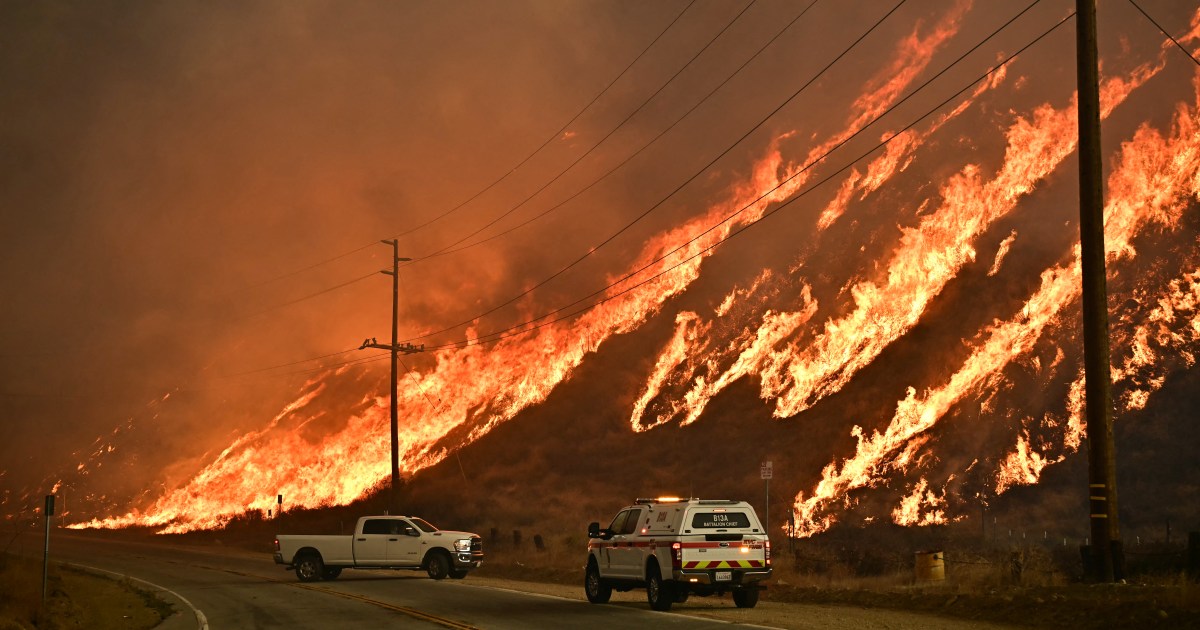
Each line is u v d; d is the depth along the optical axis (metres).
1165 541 32.81
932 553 25.59
